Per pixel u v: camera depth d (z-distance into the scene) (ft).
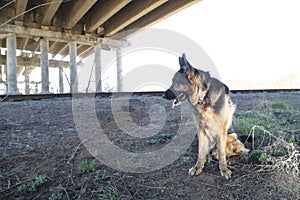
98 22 50.21
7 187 7.18
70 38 53.21
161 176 8.14
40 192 7.03
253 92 38.09
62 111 19.97
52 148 10.61
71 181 7.57
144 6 42.65
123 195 6.89
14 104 23.40
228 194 6.98
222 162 8.45
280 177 7.68
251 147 10.38
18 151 10.12
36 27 49.16
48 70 51.80
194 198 6.81
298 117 15.80
